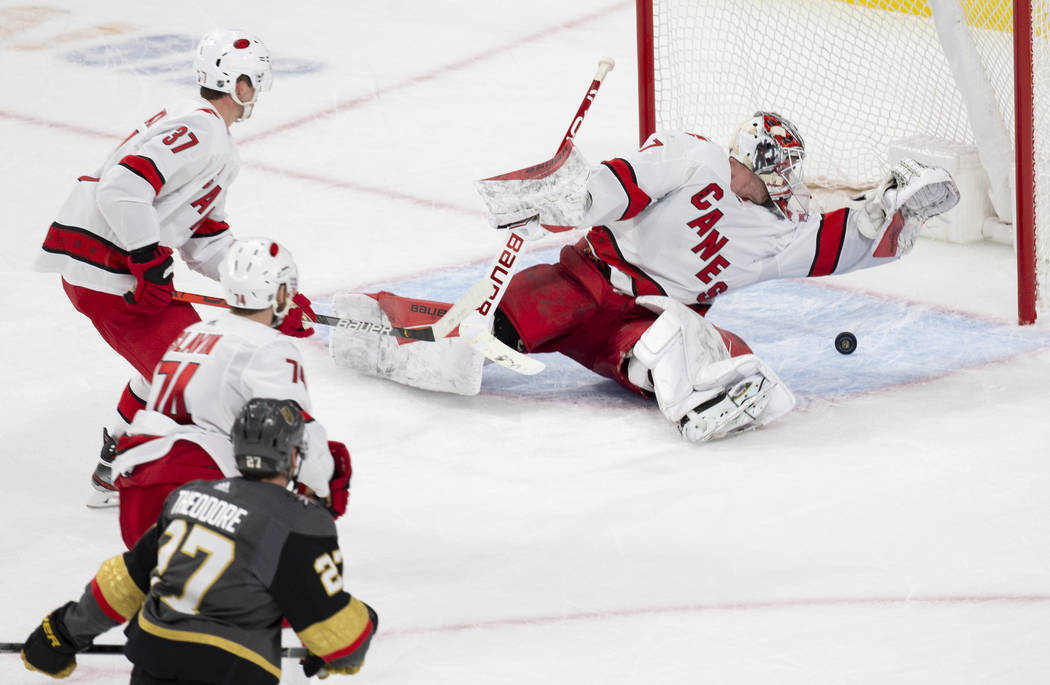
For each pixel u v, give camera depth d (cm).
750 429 1880
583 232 2716
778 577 1506
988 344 2133
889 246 2047
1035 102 2370
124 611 1109
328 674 1118
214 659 1036
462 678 1340
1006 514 1622
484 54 4122
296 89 3778
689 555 1559
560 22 4459
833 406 1945
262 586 1046
